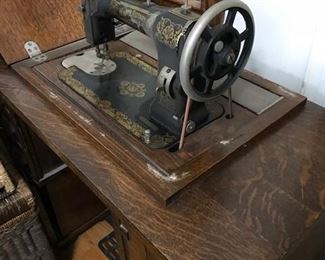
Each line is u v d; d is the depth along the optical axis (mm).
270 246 631
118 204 717
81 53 1158
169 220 683
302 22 1025
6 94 1027
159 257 646
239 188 738
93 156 825
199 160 778
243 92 974
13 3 1156
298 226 662
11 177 1122
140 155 795
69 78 1043
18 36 1152
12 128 1339
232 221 675
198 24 652
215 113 905
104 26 993
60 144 859
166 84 796
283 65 1146
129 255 883
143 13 836
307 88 1095
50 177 1362
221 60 714
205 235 654
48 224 1464
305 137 855
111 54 1147
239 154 815
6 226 1073
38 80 1045
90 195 1548
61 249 1606
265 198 715
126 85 1014
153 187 721
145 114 913
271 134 868
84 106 939
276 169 775
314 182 743
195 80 744
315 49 1020
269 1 1069
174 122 851
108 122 887
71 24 1231
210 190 736
